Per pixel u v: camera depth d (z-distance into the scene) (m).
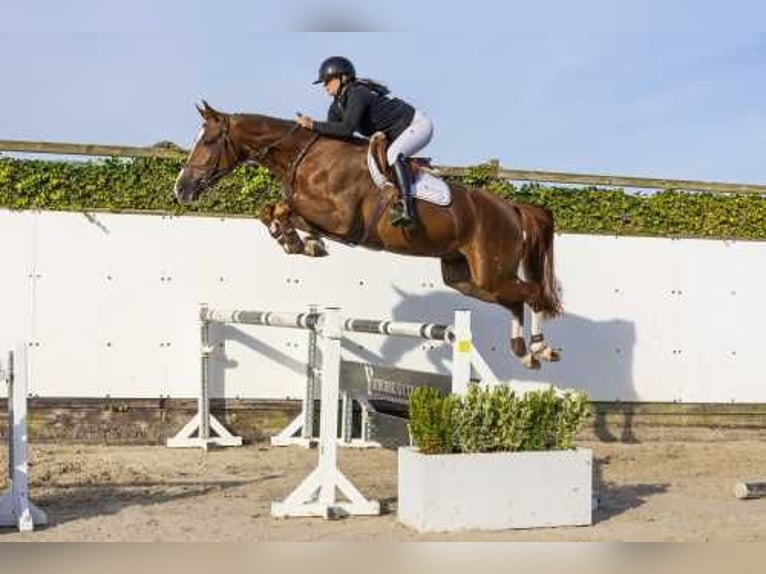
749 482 7.42
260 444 9.58
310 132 7.49
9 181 9.27
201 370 9.34
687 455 9.69
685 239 10.83
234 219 9.73
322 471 6.50
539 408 6.35
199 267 9.64
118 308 9.46
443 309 10.20
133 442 9.41
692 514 6.78
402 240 7.75
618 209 10.68
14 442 5.96
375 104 7.50
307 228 7.59
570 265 10.53
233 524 6.14
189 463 8.42
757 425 10.92
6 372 5.95
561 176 10.51
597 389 10.55
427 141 7.66
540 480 6.23
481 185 10.39
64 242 9.38
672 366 10.74
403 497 6.27
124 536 5.74
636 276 10.70
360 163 7.45
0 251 9.25
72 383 9.34
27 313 9.28
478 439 6.21
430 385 7.71
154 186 9.57
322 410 6.55
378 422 8.83
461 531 6.04
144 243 9.53
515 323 8.62
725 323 10.89
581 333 10.52
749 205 11.00
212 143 7.44
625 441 10.58
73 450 8.94
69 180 9.41
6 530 5.88
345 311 9.95
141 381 9.47
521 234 8.42
